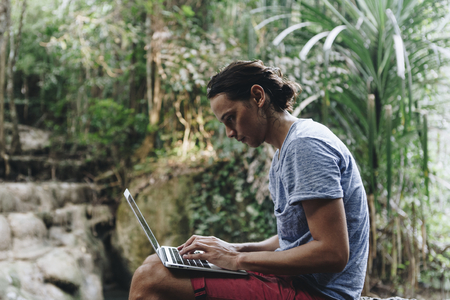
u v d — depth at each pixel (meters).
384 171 2.37
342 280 0.92
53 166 4.41
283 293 0.92
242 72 0.95
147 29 4.44
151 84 4.80
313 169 0.83
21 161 4.11
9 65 4.23
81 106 5.61
